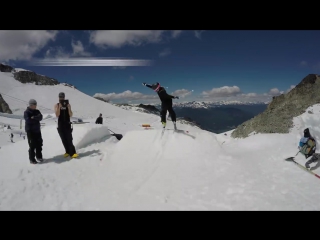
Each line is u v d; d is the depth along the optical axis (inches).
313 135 414.3
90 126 370.0
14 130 1059.9
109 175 243.9
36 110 268.8
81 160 281.9
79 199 190.5
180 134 319.3
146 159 280.7
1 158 284.0
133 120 2228.1
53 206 179.2
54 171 248.4
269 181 238.7
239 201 190.2
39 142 271.3
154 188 210.7
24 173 241.0
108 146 339.3
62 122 281.9
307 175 264.2
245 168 263.1
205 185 216.8
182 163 265.9
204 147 299.6
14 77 3452.3
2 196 191.3
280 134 463.8
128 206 179.9
